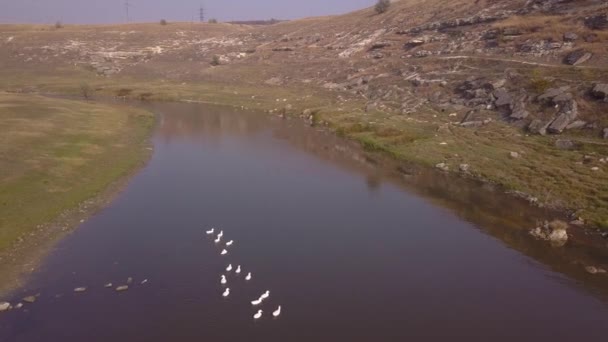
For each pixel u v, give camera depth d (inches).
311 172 2129.7
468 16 4082.2
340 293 1154.0
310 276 1230.9
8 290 1125.1
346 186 1942.7
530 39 3213.6
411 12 4938.5
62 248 1342.3
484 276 1245.1
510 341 987.3
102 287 1151.6
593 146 2034.9
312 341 971.3
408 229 1533.0
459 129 2527.1
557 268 1286.9
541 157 2049.7
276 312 1051.9
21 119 2618.1
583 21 3120.1
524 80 2694.4
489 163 2073.1
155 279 1195.3
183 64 5359.3
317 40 5231.3
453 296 1150.3
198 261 1294.3
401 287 1187.3
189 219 1577.3
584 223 1539.1
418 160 2230.6
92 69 5196.9
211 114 3449.8
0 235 1355.8
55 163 1961.1
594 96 2308.1
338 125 2854.3
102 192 1793.8
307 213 1654.8
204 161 2277.3
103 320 1025.5
